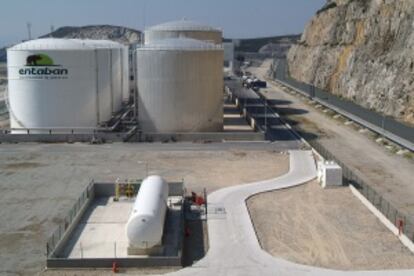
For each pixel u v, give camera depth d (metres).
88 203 33.53
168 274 24.11
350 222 30.28
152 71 52.09
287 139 52.81
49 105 52.38
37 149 48.72
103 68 54.94
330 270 24.25
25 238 28.61
